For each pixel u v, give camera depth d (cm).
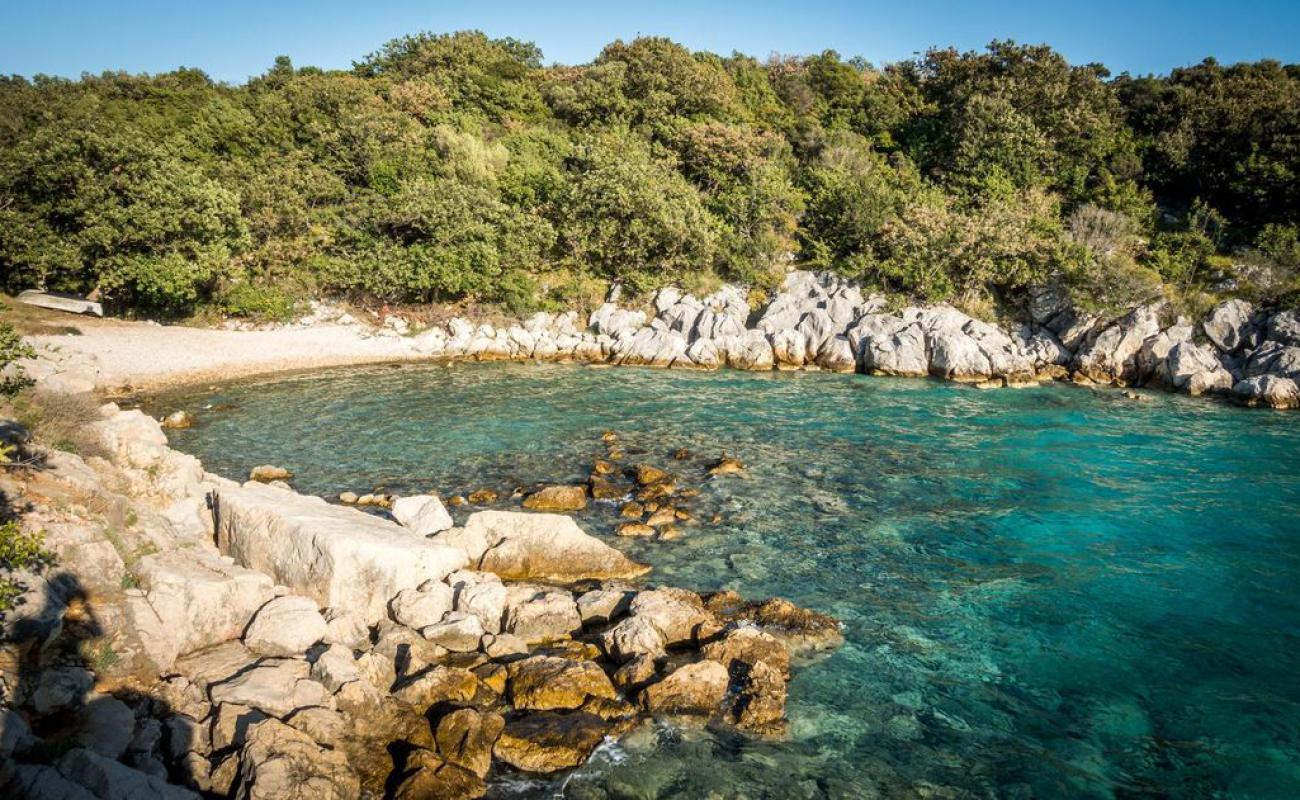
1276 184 5391
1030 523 1941
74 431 1698
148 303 4159
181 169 4169
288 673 1065
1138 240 5288
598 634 1346
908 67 8450
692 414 3105
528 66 9181
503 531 1602
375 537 1357
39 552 911
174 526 1440
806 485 2212
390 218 4844
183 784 870
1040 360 4475
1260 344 4244
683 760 1016
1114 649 1343
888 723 1119
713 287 5184
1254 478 2341
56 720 879
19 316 3534
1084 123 6469
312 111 6438
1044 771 1024
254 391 3334
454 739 1000
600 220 5184
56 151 3681
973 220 5019
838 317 4719
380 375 3834
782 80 8388
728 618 1388
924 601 1509
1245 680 1255
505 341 4612
